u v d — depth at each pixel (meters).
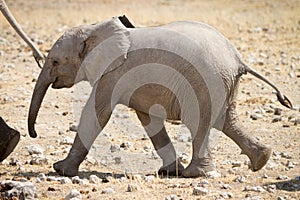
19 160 18.44
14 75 29.30
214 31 17.05
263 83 27.91
